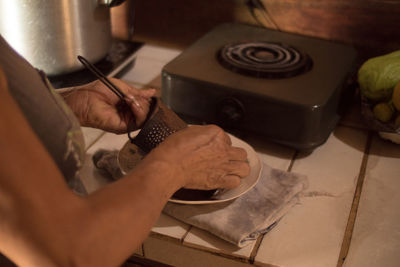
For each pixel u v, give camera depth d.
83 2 1.07
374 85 1.04
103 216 0.47
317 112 0.94
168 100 1.08
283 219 0.84
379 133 1.06
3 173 0.39
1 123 0.39
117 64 1.23
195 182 0.71
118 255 0.48
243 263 0.76
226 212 0.81
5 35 1.04
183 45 1.47
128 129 0.82
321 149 1.04
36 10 1.02
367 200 0.89
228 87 0.99
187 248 0.79
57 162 0.55
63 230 0.43
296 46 1.20
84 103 0.85
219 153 0.73
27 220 0.41
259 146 1.05
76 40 1.09
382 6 1.21
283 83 1.02
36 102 0.52
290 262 0.75
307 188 0.92
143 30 1.48
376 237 0.80
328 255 0.76
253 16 1.35
